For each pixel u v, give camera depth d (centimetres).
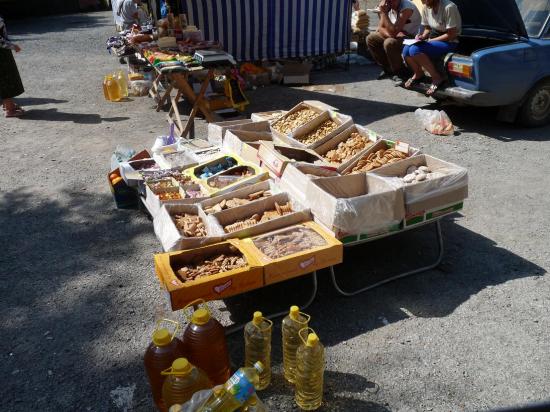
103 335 334
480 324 331
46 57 1296
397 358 305
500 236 433
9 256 425
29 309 360
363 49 1132
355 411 271
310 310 350
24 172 596
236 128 519
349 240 344
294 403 276
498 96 644
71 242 445
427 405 273
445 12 674
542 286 366
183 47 708
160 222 373
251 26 889
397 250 420
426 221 370
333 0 941
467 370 295
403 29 823
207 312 271
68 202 520
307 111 557
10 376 301
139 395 287
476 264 396
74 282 389
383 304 354
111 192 536
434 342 317
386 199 344
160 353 256
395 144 441
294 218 356
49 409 278
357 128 490
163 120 779
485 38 703
